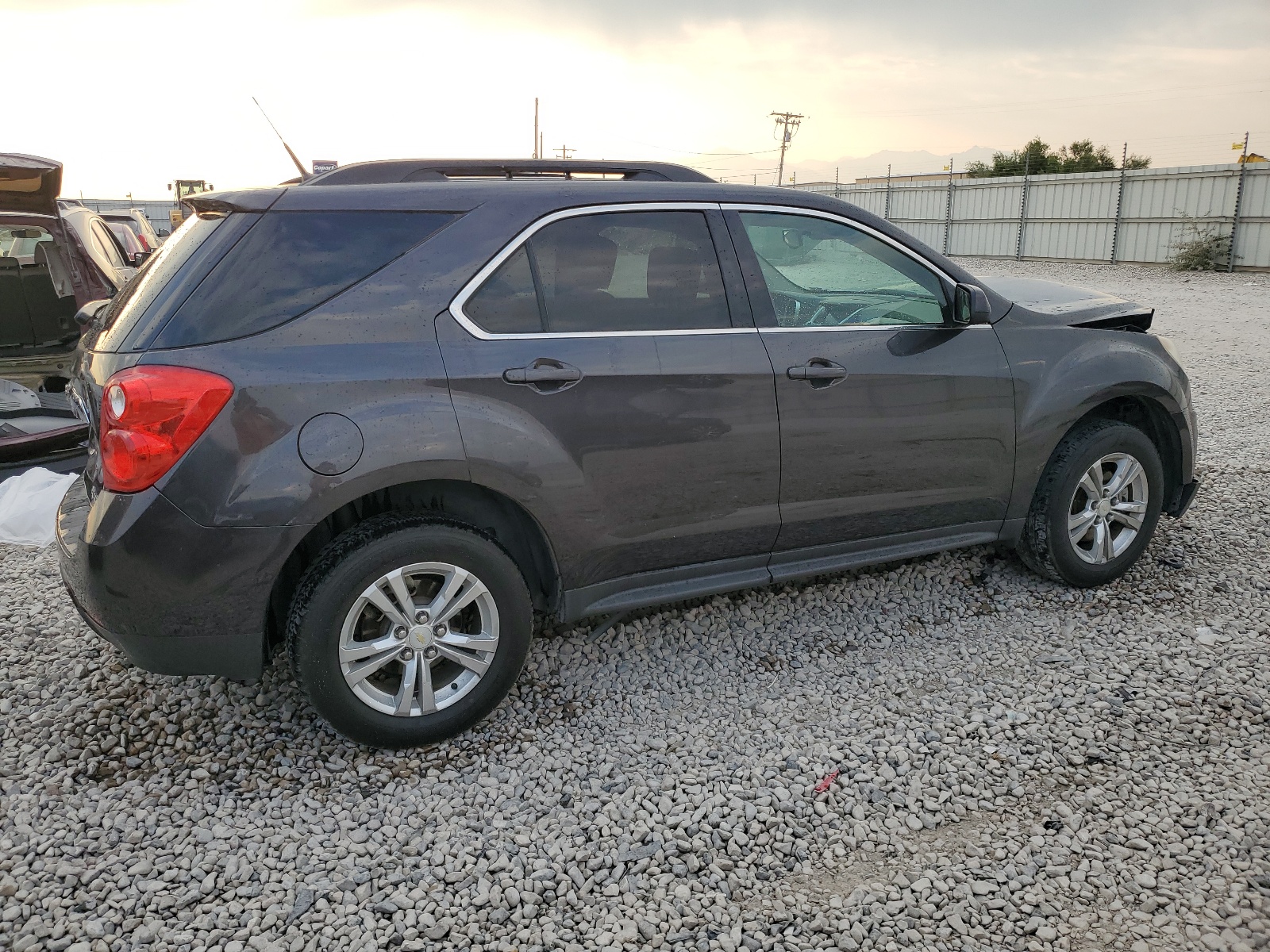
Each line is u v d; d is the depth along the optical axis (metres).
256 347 2.71
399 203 2.96
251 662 2.84
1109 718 3.25
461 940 2.30
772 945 2.29
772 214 3.49
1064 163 41.94
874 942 2.29
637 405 3.14
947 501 3.83
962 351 3.75
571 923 2.37
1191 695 3.39
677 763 3.04
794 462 3.45
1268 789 2.84
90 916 2.35
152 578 2.67
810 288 3.55
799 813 2.79
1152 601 4.16
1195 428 4.43
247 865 2.55
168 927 2.33
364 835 2.68
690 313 3.27
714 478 3.32
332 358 2.76
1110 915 2.37
